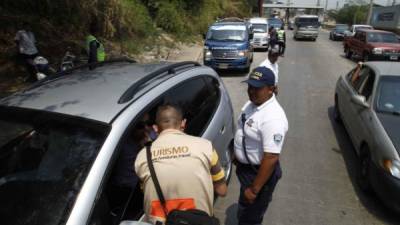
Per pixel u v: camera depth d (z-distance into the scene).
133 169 2.66
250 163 3.09
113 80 3.13
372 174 4.39
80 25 12.71
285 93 10.23
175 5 22.19
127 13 15.70
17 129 2.57
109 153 2.32
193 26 24.34
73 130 2.45
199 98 3.80
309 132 7.03
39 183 2.28
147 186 2.31
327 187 4.95
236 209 4.39
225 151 4.41
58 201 2.16
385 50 16.14
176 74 3.52
